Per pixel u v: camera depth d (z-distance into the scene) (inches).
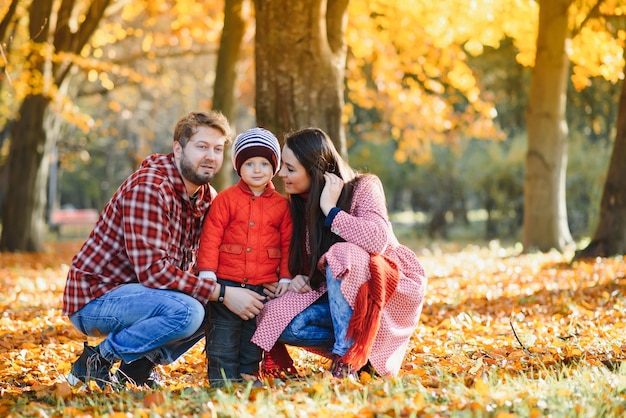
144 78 816.3
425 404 138.5
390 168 1126.4
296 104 312.7
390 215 1729.8
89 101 1288.1
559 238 604.1
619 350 196.5
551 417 130.2
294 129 312.2
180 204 173.0
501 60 854.5
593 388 152.5
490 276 426.0
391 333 170.6
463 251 714.2
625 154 472.4
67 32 650.2
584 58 614.2
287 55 312.3
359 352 161.3
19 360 214.7
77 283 171.9
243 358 173.5
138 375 177.8
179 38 784.3
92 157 1568.7
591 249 478.9
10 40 398.6
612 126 863.1
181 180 172.1
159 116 1216.8
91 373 170.4
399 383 154.1
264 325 168.9
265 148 171.3
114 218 171.5
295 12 310.2
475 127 778.8
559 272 417.7
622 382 155.9
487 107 652.7
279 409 137.4
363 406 137.9
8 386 186.4
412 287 173.2
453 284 381.7
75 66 707.4
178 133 171.2
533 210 604.1
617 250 471.8
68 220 1307.8
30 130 700.0
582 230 998.4
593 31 611.8
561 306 294.2
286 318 169.2
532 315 282.5
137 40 949.8
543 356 195.3
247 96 866.8
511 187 1050.7
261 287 175.8
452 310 307.4
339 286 165.3
